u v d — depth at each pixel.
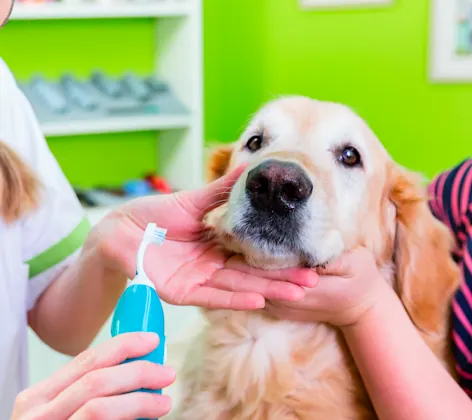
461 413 0.85
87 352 0.64
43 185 1.18
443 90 2.99
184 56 2.79
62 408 0.60
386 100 3.07
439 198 1.20
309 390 1.02
